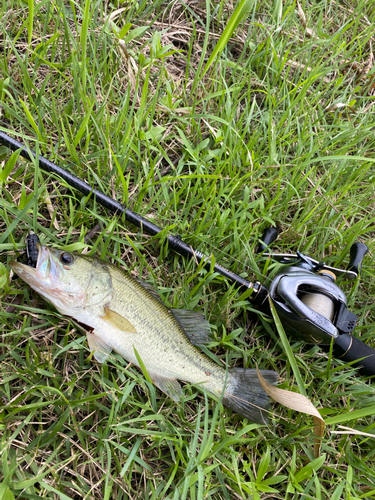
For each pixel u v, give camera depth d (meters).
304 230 0.40
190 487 0.28
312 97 0.47
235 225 0.37
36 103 0.35
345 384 0.36
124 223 0.34
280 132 0.43
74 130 0.36
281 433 0.34
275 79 0.45
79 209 0.35
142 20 0.43
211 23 0.46
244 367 0.34
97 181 0.34
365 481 0.32
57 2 0.37
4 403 0.28
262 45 0.45
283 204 0.40
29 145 0.35
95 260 0.29
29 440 0.28
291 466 0.30
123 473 0.28
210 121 0.41
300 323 0.32
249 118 0.41
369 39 0.52
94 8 0.37
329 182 0.43
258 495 0.28
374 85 0.50
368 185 0.42
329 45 0.49
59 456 0.28
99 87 0.38
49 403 0.27
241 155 0.40
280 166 0.38
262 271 0.38
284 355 0.36
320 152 0.44
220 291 0.36
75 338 0.31
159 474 0.30
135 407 0.30
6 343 0.29
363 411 0.29
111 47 0.38
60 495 0.25
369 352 0.35
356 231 0.40
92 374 0.30
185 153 0.39
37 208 0.32
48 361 0.29
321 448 0.33
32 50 0.37
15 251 0.31
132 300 0.30
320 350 0.36
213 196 0.36
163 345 0.31
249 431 0.33
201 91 0.42
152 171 0.35
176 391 0.31
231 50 0.47
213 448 0.31
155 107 0.39
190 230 0.37
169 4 0.43
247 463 0.30
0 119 0.35
